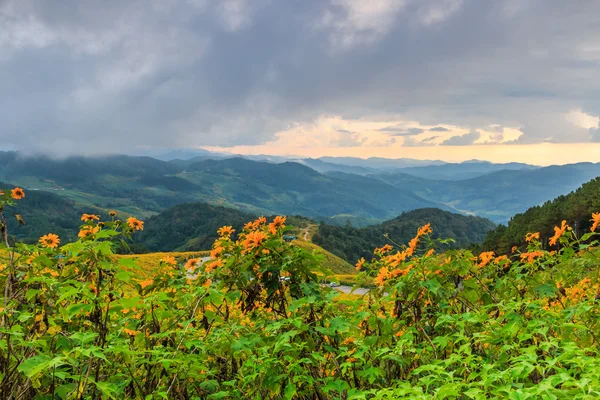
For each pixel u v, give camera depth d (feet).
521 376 8.96
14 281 11.00
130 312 13.21
